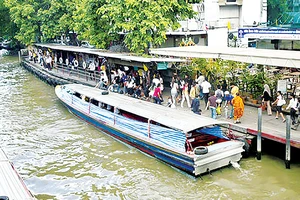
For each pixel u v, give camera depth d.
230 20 39.25
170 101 22.22
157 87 22.84
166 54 23.58
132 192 15.11
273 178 15.62
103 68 29.66
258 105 21.45
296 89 21.14
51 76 37.06
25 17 47.41
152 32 28.02
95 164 17.80
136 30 27.33
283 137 16.52
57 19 45.03
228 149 16.25
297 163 16.81
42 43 47.34
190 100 24.27
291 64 16.94
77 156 18.78
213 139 17.80
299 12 39.94
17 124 24.11
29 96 32.09
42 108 27.92
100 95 23.59
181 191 14.97
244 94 22.52
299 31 27.33
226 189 14.94
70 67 37.69
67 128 22.98
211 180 15.68
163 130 17.20
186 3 28.75
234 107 18.78
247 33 31.03
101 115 21.95
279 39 29.39
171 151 16.48
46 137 21.55
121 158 18.30
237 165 16.52
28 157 18.86
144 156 18.42
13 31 58.47
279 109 19.06
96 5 30.81
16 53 63.97
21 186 12.05
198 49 23.30
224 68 23.81
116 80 28.12
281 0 41.22
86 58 34.66
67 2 42.59
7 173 12.88
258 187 14.98
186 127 16.27
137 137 18.53
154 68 25.12
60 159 18.52
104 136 21.42
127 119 19.62
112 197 14.81
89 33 32.59
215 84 23.84
